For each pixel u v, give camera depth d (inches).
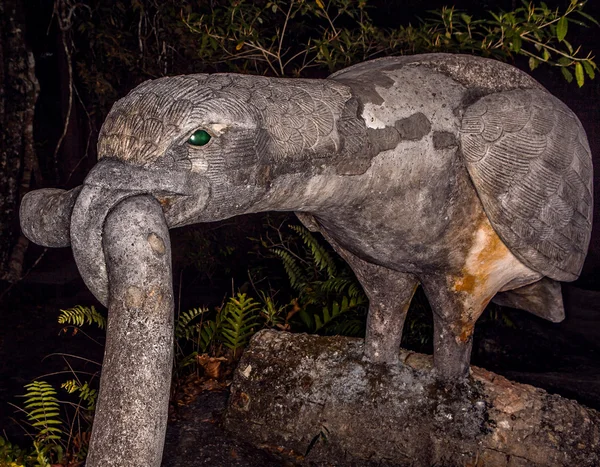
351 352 105.8
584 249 91.0
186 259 261.7
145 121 62.1
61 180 335.3
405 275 97.3
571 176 85.7
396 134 76.5
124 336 56.8
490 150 80.7
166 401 58.2
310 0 178.1
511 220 82.4
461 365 98.0
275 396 105.0
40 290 259.1
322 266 161.0
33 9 352.2
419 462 96.1
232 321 138.3
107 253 58.6
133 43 236.1
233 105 64.9
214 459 102.9
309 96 72.1
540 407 94.6
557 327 187.9
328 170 72.8
